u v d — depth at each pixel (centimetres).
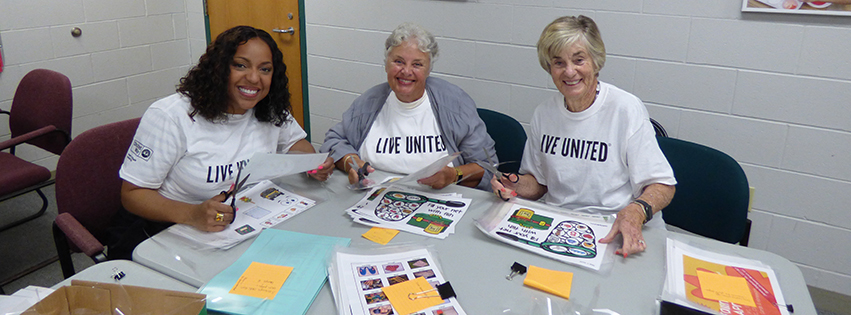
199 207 135
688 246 129
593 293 111
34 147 309
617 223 132
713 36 210
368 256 123
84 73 325
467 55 266
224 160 155
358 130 192
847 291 217
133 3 341
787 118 207
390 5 280
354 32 298
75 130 328
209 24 365
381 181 172
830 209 211
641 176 149
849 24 186
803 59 198
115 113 348
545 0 238
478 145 186
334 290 111
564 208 157
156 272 118
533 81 252
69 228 141
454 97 185
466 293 111
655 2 216
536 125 168
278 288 111
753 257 125
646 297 110
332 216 146
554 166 163
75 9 312
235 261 122
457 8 261
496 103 266
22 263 239
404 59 171
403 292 110
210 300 107
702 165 171
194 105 148
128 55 346
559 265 122
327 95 324
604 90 154
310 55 321
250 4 336
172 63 377
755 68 207
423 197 158
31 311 92
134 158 146
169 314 95
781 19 196
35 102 245
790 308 105
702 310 105
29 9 291
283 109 165
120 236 153
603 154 154
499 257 125
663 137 182
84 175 163
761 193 222
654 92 229
